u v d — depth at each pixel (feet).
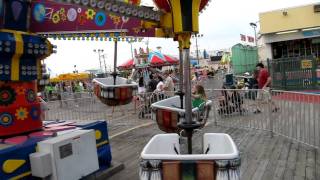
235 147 8.10
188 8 8.82
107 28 13.33
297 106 20.88
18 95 14.23
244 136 24.12
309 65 49.37
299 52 81.46
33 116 14.71
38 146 12.99
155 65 66.95
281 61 51.19
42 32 14.42
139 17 9.82
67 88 82.64
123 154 20.81
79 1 9.01
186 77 9.04
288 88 50.70
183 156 7.53
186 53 9.04
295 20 79.77
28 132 14.47
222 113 29.07
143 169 7.63
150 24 11.50
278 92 23.00
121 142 24.39
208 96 31.07
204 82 62.64
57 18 14.24
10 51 13.25
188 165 7.50
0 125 13.66
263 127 25.52
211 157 7.47
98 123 16.63
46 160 12.57
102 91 18.69
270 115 23.50
